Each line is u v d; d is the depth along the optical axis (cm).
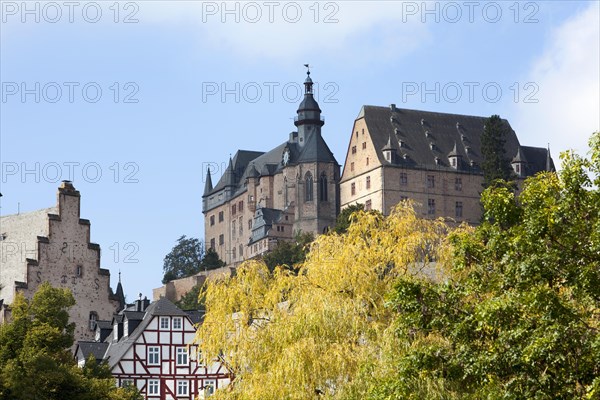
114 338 17288
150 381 16188
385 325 7500
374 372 7075
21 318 14300
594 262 5797
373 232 7944
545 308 5644
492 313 5806
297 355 7356
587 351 5662
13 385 13038
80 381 13488
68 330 15012
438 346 6172
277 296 7944
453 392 6719
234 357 7900
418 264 8112
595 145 5897
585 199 5888
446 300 6162
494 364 5819
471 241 6197
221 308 8100
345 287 7775
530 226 5884
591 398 5453
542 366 5762
